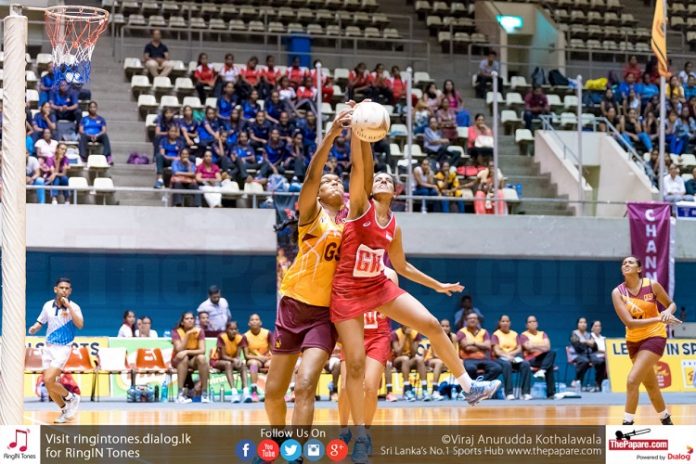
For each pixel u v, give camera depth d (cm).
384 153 2147
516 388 1883
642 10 3225
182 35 2667
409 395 1759
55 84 1061
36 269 1923
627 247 2116
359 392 709
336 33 2759
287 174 2122
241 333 2014
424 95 2397
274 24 2736
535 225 2083
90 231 1892
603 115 2495
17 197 759
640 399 1753
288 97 2286
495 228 2066
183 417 1301
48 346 1231
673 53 3009
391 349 1766
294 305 702
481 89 2588
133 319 1856
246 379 1714
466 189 2156
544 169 2361
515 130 2488
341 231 701
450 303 2117
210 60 2636
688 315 2214
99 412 1423
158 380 1784
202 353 1706
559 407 1549
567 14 3102
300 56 2647
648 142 2419
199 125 2152
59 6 1009
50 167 1975
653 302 1023
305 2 2909
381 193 708
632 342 1034
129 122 2264
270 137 2159
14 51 764
